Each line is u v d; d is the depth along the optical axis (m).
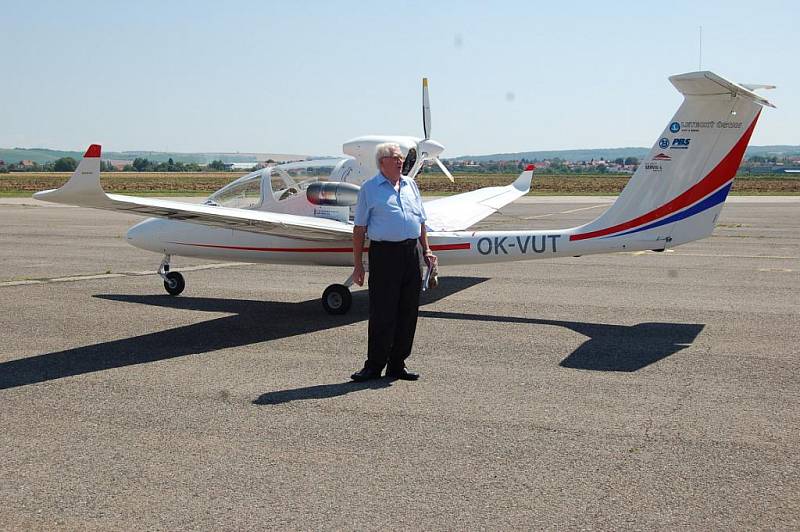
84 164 6.97
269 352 7.52
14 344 7.83
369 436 5.09
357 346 7.78
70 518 3.93
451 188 67.62
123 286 11.69
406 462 4.64
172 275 10.85
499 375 6.60
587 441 4.98
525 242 9.27
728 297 10.49
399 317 6.46
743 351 7.43
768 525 3.82
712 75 7.66
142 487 4.30
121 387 6.27
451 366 6.93
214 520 3.90
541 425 5.29
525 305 9.98
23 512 4.00
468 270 13.35
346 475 4.45
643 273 12.89
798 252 15.84
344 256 10.10
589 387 6.23
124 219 25.62
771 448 4.84
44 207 32.25
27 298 10.59
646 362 7.04
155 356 7.33
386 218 6.30
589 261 14.52
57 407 5.74
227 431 5.20
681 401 5.84
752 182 77.50
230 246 10.47
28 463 4.66
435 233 9.68
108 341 7.98
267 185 10.80
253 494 4.20
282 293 11.06
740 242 17.92
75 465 4.62
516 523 3.85
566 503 4.07
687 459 4.66
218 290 11.32
